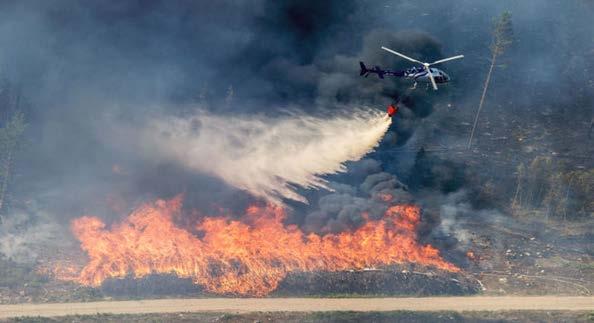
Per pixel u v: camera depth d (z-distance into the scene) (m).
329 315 142.25
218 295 150.12
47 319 134.75
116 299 146.25
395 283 157.38
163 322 136.12
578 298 158.62
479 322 143.38
